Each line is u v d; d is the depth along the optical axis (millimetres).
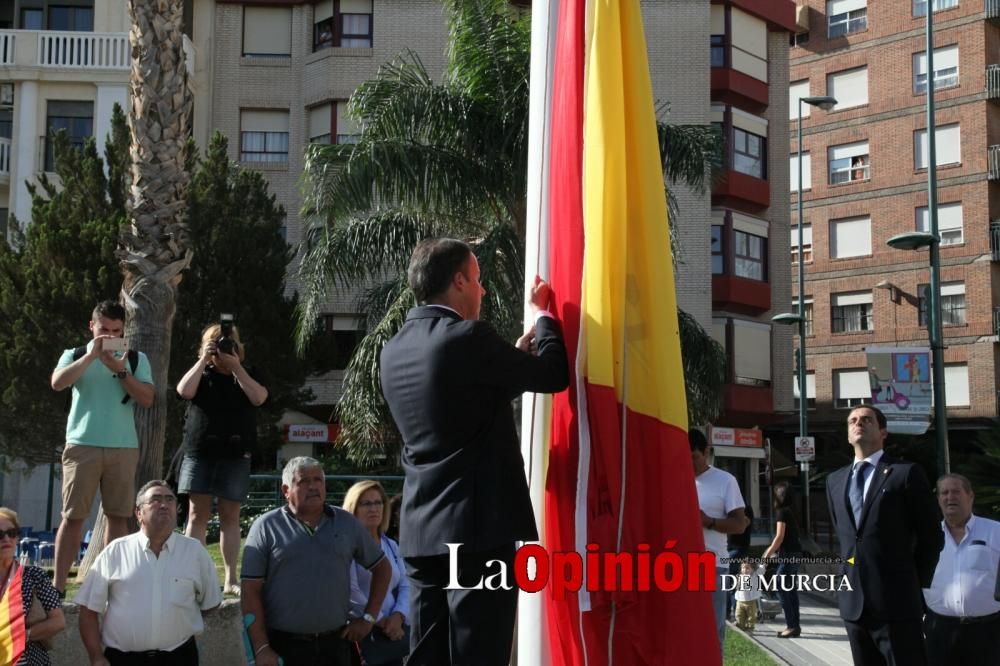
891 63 46281
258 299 23312
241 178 24516
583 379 3842
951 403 43562
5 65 29531
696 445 7953
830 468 40219
